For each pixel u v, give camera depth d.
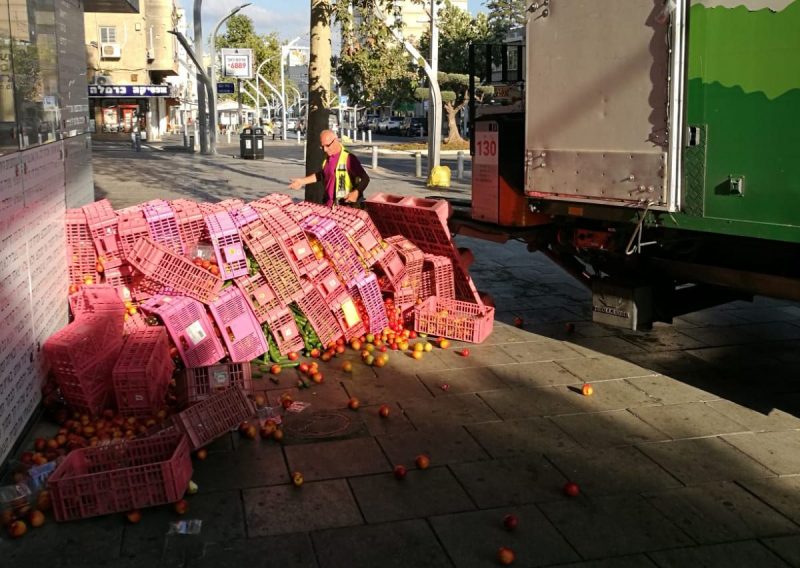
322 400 5.99
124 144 49.06
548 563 3.84
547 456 5.03
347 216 7.39
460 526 4.18
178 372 6.25
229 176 25.73
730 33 4.85
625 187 5.54
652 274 6.42
